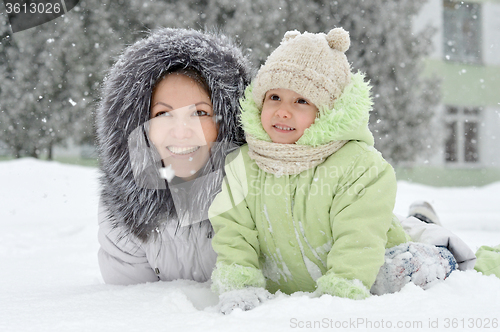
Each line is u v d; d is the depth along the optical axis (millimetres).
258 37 9719
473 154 14078
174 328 1121
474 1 13891
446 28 13812
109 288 1791
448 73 13656
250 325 1104
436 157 13297
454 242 1735
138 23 9938
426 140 11859
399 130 11422
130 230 1842
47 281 2125
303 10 10602
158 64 1752
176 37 1828
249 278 1479
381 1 11523
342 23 11156
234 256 1541
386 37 11391
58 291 1751
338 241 1467
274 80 1583
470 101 13859
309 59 1568
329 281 1376
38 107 10406
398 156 11695
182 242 1854
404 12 11922
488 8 13969
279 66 1582
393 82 11484
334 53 1621
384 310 1193
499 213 5367
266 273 1703
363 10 11258
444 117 13008
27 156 11047
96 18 9922
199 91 1768
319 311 1211
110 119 1842
